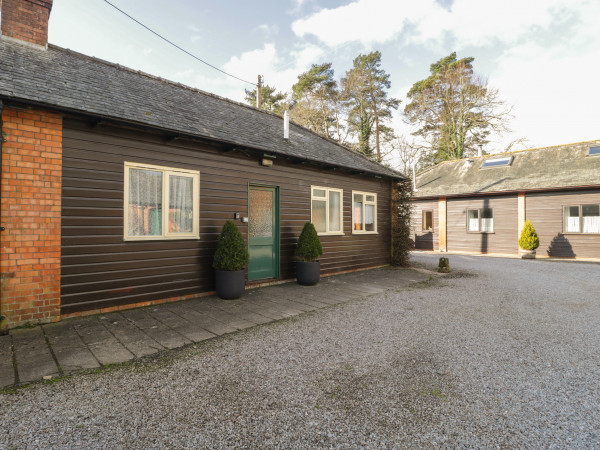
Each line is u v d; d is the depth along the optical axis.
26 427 2.10
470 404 2.50
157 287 5.41
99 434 2.05
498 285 7.61
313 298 6.11
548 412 2.40
